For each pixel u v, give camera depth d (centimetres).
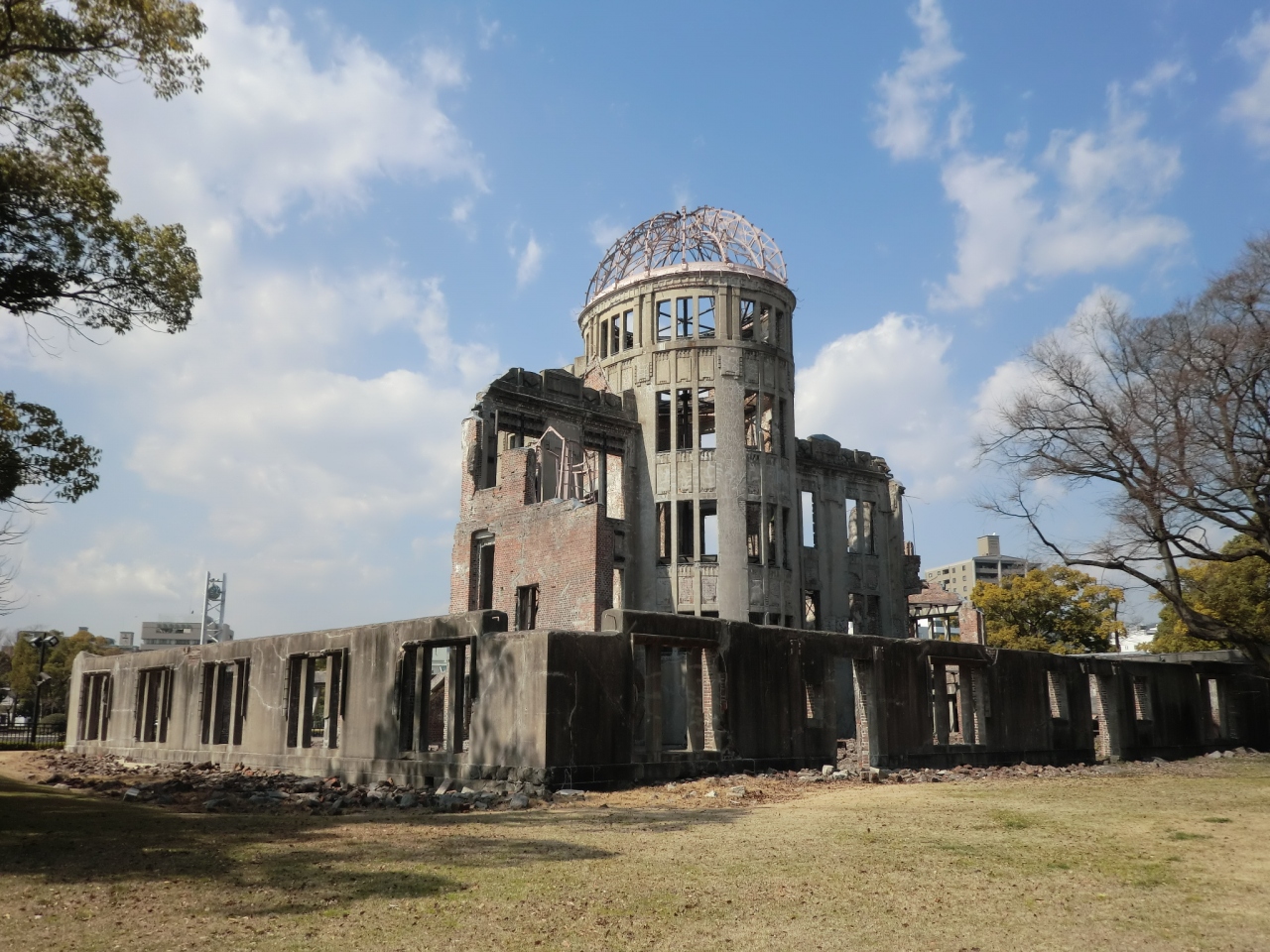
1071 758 2625
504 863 904
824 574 4000
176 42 1571
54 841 1042
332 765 2055
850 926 693
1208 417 2414
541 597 2625
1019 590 5525
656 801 1491
